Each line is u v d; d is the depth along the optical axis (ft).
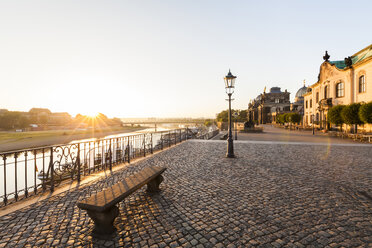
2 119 291.58
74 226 10.50
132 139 29.94
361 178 19.02
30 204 13.07
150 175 13.92
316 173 20.85
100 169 22.41
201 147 41.34
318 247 8.83
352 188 16.26
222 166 24.20
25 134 229.86
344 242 9.18
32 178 57.57
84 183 17.60
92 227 10.41
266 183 17.63
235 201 13.76
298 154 32.40
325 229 10.26
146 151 34.09
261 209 12.53
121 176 19.84
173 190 15.92
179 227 10.45
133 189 11.40
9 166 72.64
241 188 16.37
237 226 10.55
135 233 9.91
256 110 318.24
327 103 104.83
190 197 14.48
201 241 9.23
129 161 26.45
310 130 118.52
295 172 21.29
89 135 237.04
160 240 9.32
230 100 30.53
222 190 15.92
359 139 60.23
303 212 12.11
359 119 67.82
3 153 12.43
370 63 75.97
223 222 10.96
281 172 21.34
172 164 25.35
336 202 13.55
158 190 15.67
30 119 352.69
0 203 13.02
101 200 9.68
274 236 9.64
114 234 9.79
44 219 11.17
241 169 22.67
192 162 26.53
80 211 12.19
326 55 110.11
